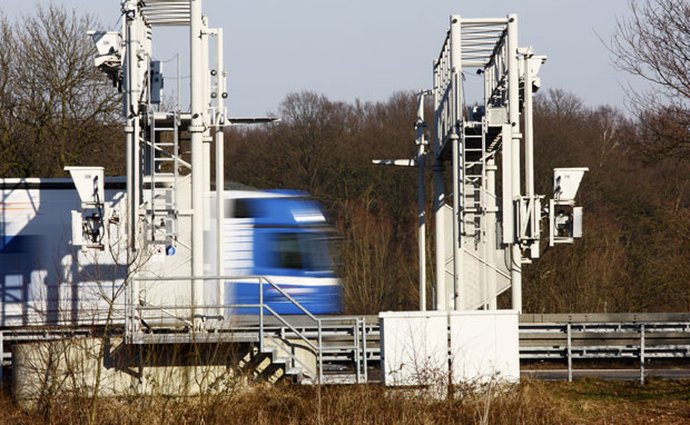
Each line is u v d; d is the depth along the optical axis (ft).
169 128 258.78
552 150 597.52
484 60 300.20
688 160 294.66
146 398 195.11
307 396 204.64
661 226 492.95
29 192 290.56
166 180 268.82
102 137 454.81
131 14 238.89
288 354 230.27
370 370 276.82
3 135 453.58
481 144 296.10
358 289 587.27
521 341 305.94
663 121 275.18
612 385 247.50
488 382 207.10
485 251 289.53
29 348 216.13
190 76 248.32
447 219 314.35
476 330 225.35
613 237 514.68
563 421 198.90
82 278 284.00
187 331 232.53
